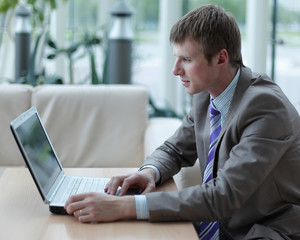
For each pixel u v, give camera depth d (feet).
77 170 5.63
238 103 4.70
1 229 3.97
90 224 4.08
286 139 4.46
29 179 5.28
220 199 4.25
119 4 11.25
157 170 5.24
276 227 4.59
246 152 4.34
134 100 8.76
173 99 14.25
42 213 4.32
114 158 8.64
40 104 8.63
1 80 14.30
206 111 5.39
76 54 15.16
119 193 4.76
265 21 11.98
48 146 4.99
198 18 4.57
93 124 8.64
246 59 13.53
